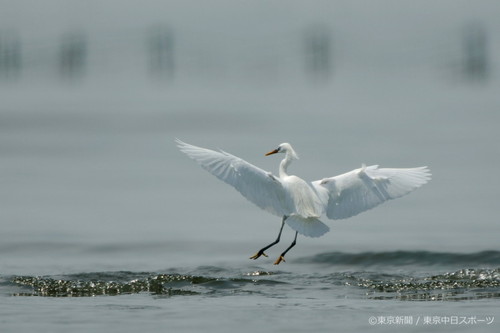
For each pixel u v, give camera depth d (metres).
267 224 22.78
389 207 24.55
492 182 27.89
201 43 117.56
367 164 31.12
